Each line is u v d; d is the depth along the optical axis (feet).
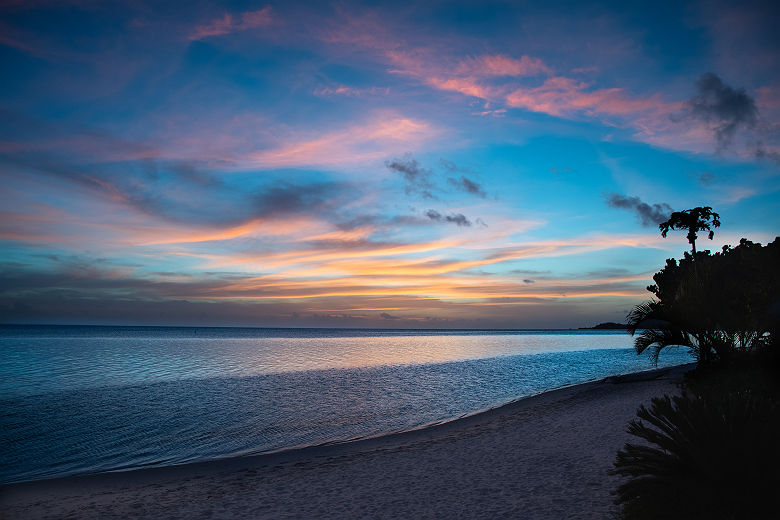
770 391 32.89
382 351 235.81
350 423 53.78
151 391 83.30
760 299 44.16
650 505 15.83
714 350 47.98
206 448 43.11
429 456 34.60
